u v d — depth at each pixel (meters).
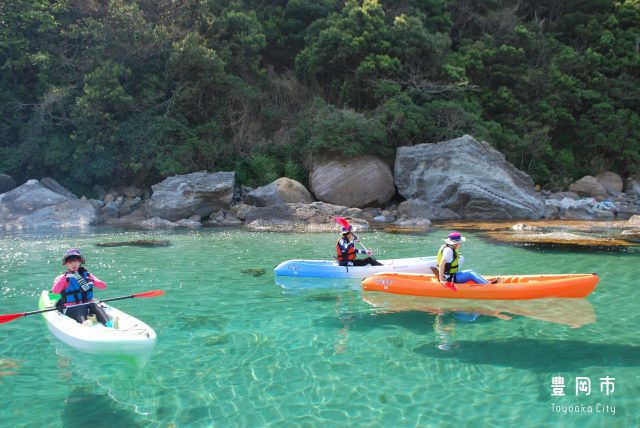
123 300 7.15
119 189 22.00
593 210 19.06
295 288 7.91
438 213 18.98
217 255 11.05
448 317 6.21
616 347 5.07
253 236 14.34
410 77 23.70
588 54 27.34
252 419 3.69
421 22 24.36
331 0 26.61
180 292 7.62
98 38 20.95
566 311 6.39
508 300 6.96
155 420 3.68
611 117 25.64
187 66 21.84
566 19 30.19
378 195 20.86
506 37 27.89
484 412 3.77
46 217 17.64
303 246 12.38
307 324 5.95
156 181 22.59
